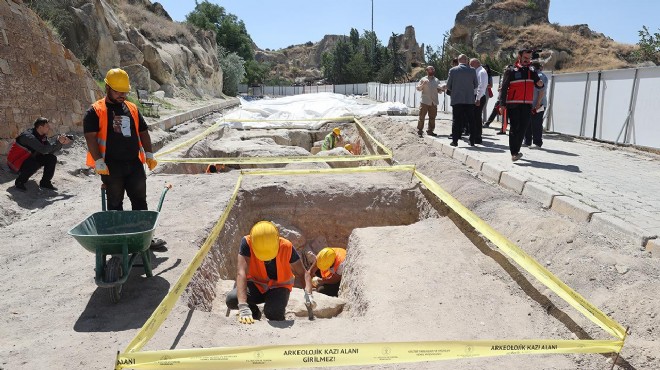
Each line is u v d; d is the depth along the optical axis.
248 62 67.31
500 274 5.11
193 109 23.11
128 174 5.21
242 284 4.67
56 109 11.27
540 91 10.12
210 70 37.66
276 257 4.86
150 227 4.96
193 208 7.41
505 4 68.25
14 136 9.46
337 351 3.23
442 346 3.28
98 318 4.28
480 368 3.48
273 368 3.34
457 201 6.72
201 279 5.53
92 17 20.52
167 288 4.84
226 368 3.13
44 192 8.70
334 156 12.30
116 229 4.93
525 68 8.51
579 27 66.88
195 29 41.22
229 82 50.47
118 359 3.01
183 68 32.06
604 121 11.03
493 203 6.62
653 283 3.98
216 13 66.62
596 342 3.34
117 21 24.44
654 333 3.53
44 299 4.68
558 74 12.66
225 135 17.02
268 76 80.19
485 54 64.00
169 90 27.59
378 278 5.30
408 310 4.54
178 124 19.09
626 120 10.35
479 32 66.50
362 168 8.92
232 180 9.16
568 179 7.35
